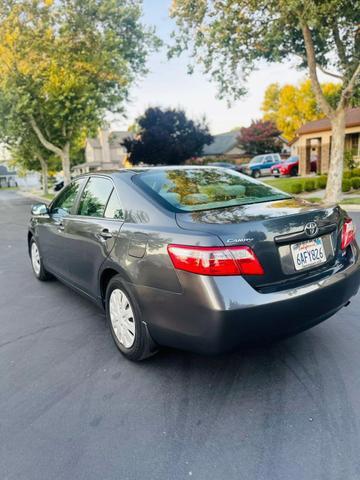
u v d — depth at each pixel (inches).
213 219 100.3
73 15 720.3
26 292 195.9
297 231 101.3
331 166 500.7
